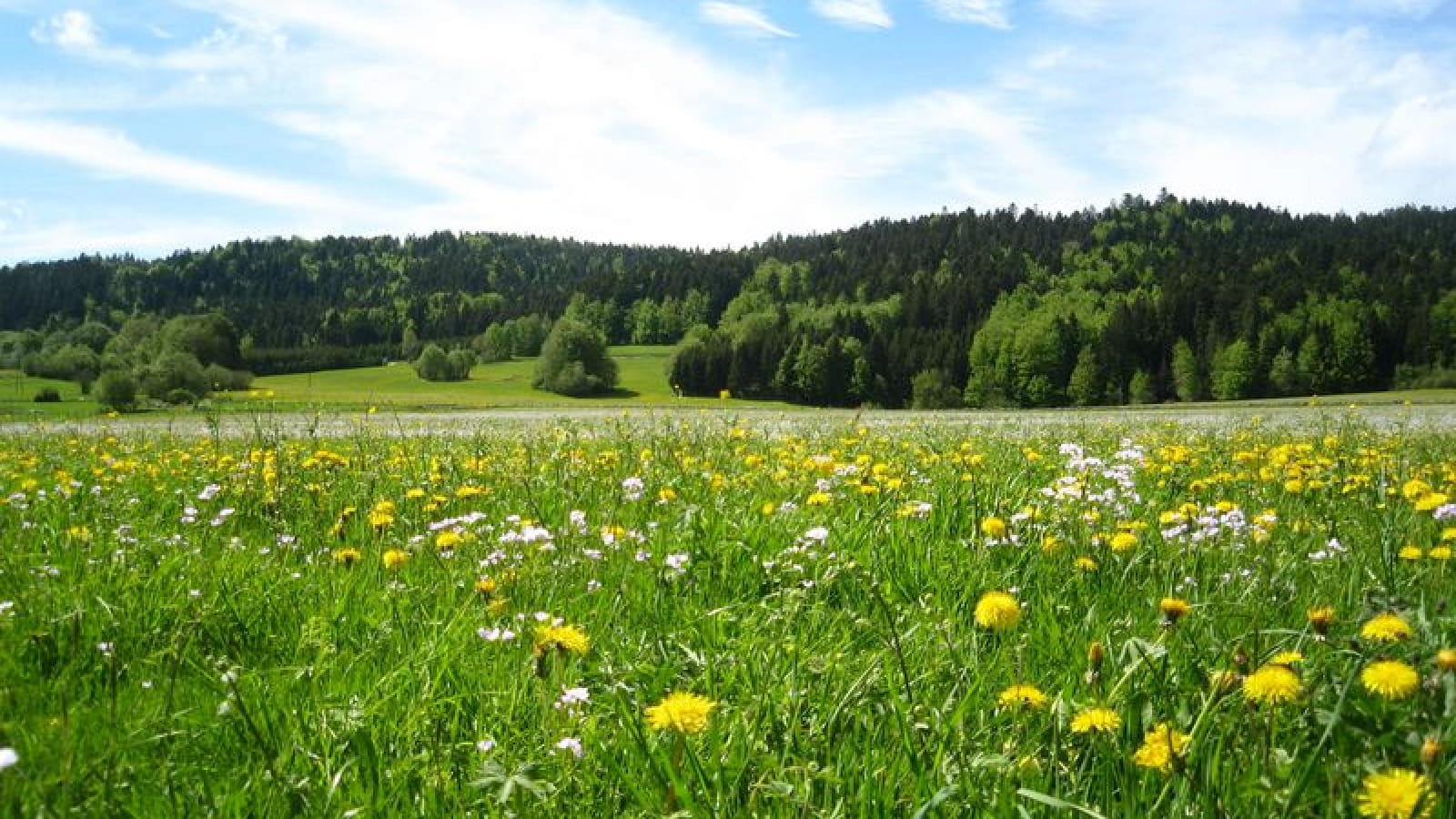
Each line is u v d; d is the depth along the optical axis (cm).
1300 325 11525
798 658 308
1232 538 479
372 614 379
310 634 331
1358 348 10881
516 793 224
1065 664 319
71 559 452
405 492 681
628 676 303
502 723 274
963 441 1129
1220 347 11606
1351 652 266
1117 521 526
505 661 320
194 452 979
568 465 702
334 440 1177
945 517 534
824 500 542
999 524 449
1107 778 232
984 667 316
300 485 682
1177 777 221
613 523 518
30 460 920
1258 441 1252
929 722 260
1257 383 11162
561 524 530
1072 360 12656
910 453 910
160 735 253
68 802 209
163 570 413
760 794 226
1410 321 11206
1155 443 1220
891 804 229
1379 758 211
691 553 466
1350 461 779
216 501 650
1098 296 17188
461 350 13475
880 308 16850
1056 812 220
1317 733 240
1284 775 214
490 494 639
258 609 381
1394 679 210
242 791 230
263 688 297
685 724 212
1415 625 276
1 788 208
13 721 260
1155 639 331
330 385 11306
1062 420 2611
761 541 486
